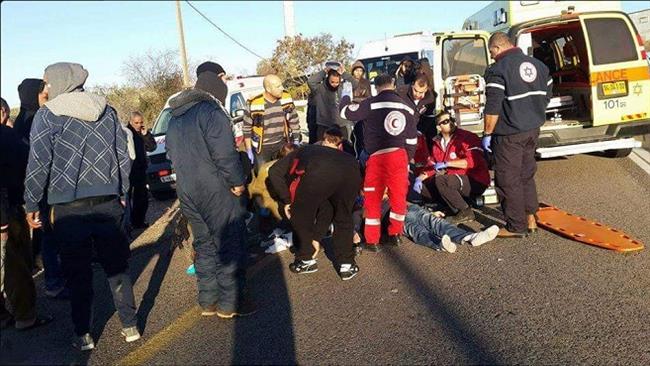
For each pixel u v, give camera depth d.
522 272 4.96
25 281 4.62
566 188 7.70
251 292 5.12
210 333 4.39
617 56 7.95
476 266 5.21
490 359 3.64
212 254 4.62
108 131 4.16
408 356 3.77
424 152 7.03
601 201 6.92
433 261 5.46
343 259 5.20
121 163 4.25
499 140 5.67
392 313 4.41
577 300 4.32
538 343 3.77
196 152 4.30
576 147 7.89
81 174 4.04
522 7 8.90
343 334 4.15
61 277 5.38
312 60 20.45
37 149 3.90
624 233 5.64
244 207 5.03
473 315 4.25
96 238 4.22
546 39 9.73
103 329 4.67
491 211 6.89
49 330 4.70
